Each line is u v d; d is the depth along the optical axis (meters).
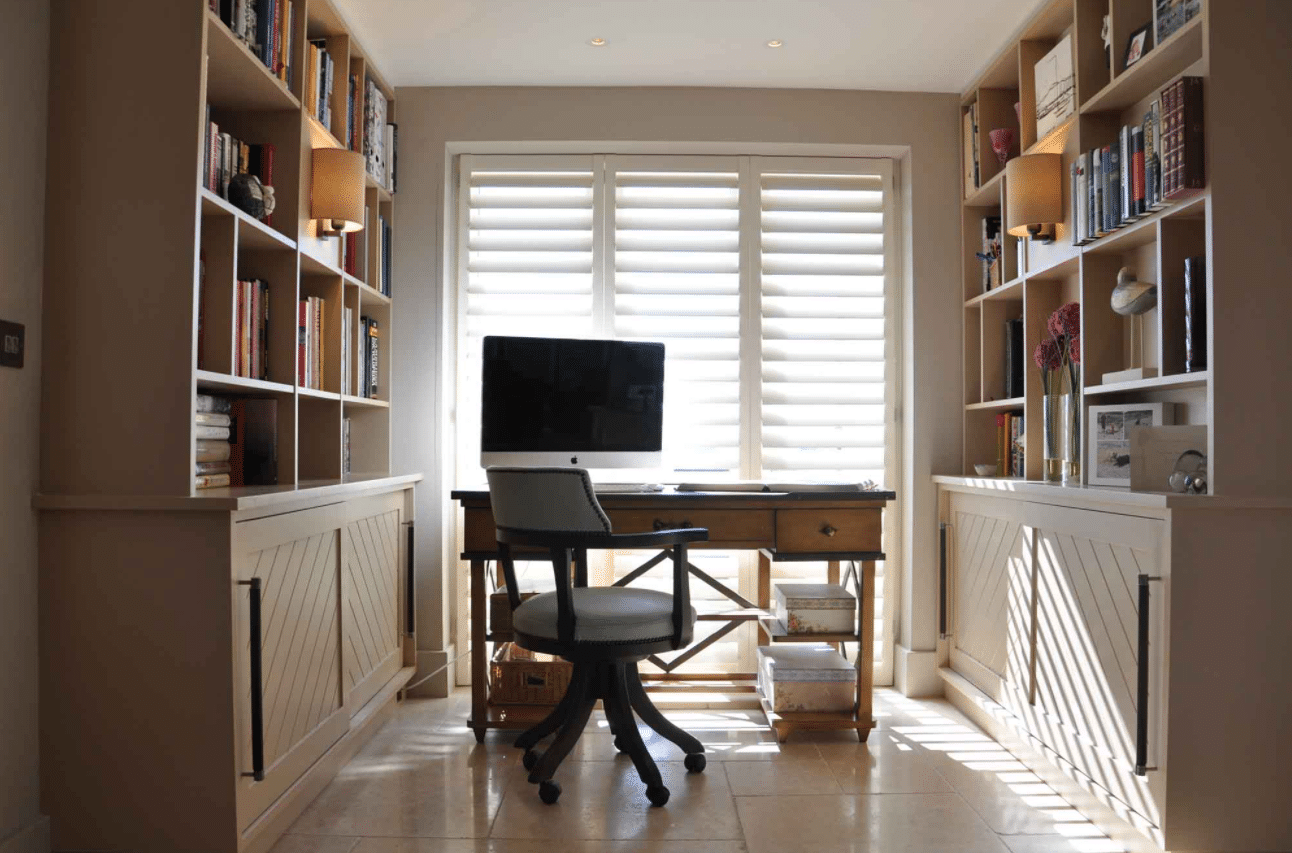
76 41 1.93
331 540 2.47
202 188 1.95
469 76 3.35
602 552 3.45
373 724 2.90
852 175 3.56
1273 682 1.93
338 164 2.65
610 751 2.77
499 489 2.40
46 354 1.91
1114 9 2.46
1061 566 2.44
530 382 3.02
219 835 1.86
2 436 1.79
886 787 2.48
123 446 1.90
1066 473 2.65
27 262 1.87
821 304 3.56
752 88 3.46
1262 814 1.93
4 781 1.79
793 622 2.91
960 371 3.47
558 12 2.85
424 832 2.16
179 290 1.91
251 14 2.23
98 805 1.87
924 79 3.38
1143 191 2.21
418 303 3.42
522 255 3.51
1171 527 1.92
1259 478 1.96
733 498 2.80
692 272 3.49
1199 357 2.08
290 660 2.17
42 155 1.91
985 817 2.27
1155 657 1.97
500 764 2.64
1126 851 2.08
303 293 2.90
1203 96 2.01
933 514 3.46
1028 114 2.96
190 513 1.86
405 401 3.41
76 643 1.88
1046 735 2.51
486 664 2.98
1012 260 3.17
